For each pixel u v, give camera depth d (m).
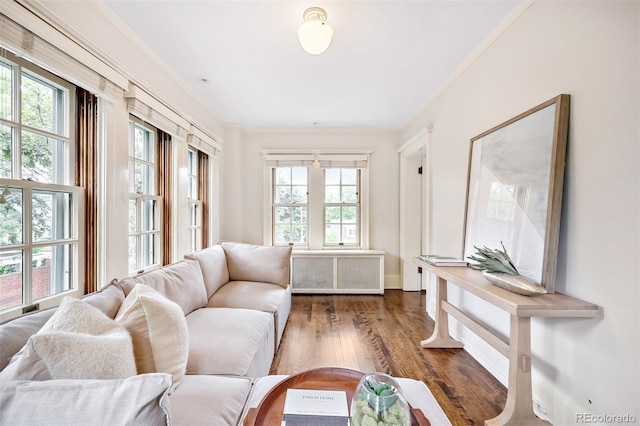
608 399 1.21
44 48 1.34
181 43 2.05
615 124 1.19
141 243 2.29
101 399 0.59
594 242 1.28
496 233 1.86
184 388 1.11
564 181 1.43
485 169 2.02
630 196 1.14
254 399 1.10
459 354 2.27
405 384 1.16
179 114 2.65
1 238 1.31
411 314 3.18
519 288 1.37
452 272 1.93
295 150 4.16
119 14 1.74
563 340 1.42
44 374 0.75
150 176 2.47
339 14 1.75
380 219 4.23
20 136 1.40
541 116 1.53
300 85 2.74
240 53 2.18
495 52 1.97
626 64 1.16
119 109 1.89
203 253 2.55
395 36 1.97
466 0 1.64
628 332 1.14
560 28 1.46
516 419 1.41
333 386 1.06
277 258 2.96
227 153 3.99
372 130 4.18
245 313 1.96
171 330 1.15
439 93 2.85
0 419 0.58
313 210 4.21
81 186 1.69
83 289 1.70
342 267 3.98
